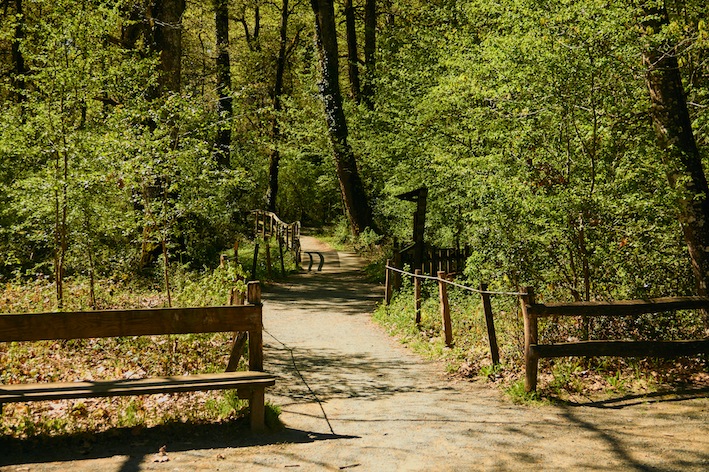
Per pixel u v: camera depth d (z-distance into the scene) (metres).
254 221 30.25
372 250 24.41
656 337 7.66
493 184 8.41
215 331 5.73
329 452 5.10
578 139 8.10
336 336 11.22
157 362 7.77
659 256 8.26
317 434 5.62
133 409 5.98
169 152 9.49
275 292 16.91
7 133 10.17
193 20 27.91
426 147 16.08
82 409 5.92
